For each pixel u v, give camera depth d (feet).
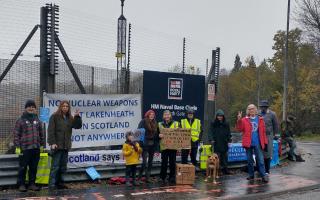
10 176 35.01
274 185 40.04
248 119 42.45
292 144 60.18
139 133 39.11
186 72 52.31
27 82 38.34
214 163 40.93
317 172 49.14
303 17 128.47
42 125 36.58
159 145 40.52
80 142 40.22
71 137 38.32
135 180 38.58
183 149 40.88
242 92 196.54
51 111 38.60
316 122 173.78
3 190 34.68
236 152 48.39
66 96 39.40
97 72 42.19
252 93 195.31
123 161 40.63
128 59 44.50
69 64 40.22
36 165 34.91
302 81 177.78
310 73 167.43
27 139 34.12
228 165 47.78
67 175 37.73
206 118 51.39
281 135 60.70
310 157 67.56
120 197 33.19
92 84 41.81
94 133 40.93
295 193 37.99
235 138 62.90
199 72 52.39
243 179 42.96
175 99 46.16
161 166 41.27
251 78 201.67
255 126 42.16
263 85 196.03
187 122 44.11
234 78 202.28
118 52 43.62
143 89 44.27
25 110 34.53
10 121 37.76
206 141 50.72
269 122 43.75
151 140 39.50
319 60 162.30
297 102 175.32
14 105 37.86
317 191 39.11
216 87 53.62
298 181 42.57
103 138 41.42
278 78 194.29
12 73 37.63
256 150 41.98
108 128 41.73
